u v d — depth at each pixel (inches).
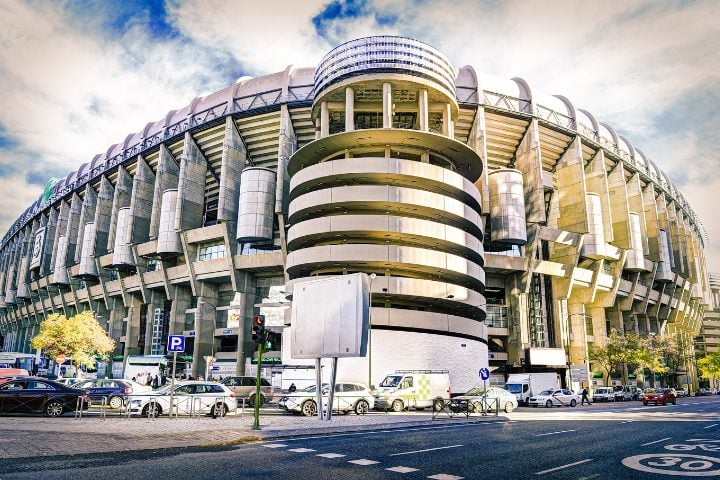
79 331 1996.8
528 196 2434.8
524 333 2374.5
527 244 2417.6
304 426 674.2
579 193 2554.1
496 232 2300.7
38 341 1964.8
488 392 1225.4
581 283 2615.7
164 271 2573.8
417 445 520.1
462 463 406.0
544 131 2561.5
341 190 1771.7
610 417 983.0
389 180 1851.6
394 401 1162.0
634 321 3061.0
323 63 2020.2
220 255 2433.6
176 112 2827.3
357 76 1903.3
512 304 2439.7
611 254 2664.9
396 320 1680.6
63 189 3681.1
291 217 1924.2
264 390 1240.8
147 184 2864.2
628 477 347.9
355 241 1820.9
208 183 2694.4
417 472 365.1
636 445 522.6
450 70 2034.9
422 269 1800.0
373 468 380.5
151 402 853.2
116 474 350.0
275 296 2297.0
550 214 2726.4
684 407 1478.8
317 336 800.9
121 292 2834.6
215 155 2645.2
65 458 422.0
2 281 4667.8
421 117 1916.8
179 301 2596.0
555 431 676.1
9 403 779.4
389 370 1625.2
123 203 2974.9
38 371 2586.1
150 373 2290.8
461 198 1993.1
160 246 2503.7
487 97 2391.7
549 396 1626.5
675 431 673.0
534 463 406.9
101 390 986.1
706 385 5049.2
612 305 2758.4
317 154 1989.4
